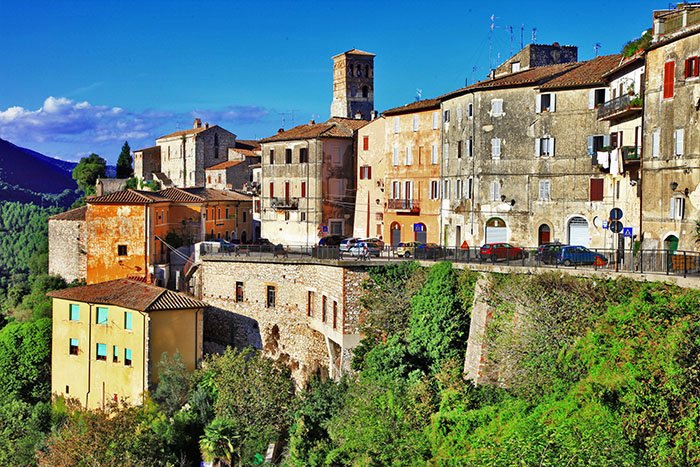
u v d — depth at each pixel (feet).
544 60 226.79
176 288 217.77
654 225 134.82
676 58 129.90
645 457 77.82
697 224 122.93
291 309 171.53
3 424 168.45
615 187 159.94
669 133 131.44
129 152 488.44
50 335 196.54
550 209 171.73
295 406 139.64
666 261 105.70
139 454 129.18
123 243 224.33
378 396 115.85
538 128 173.06
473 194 184.65
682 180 127.85
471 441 93.71
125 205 223.51
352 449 107.14
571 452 77.61
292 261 170.30
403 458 98.27
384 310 143.33
